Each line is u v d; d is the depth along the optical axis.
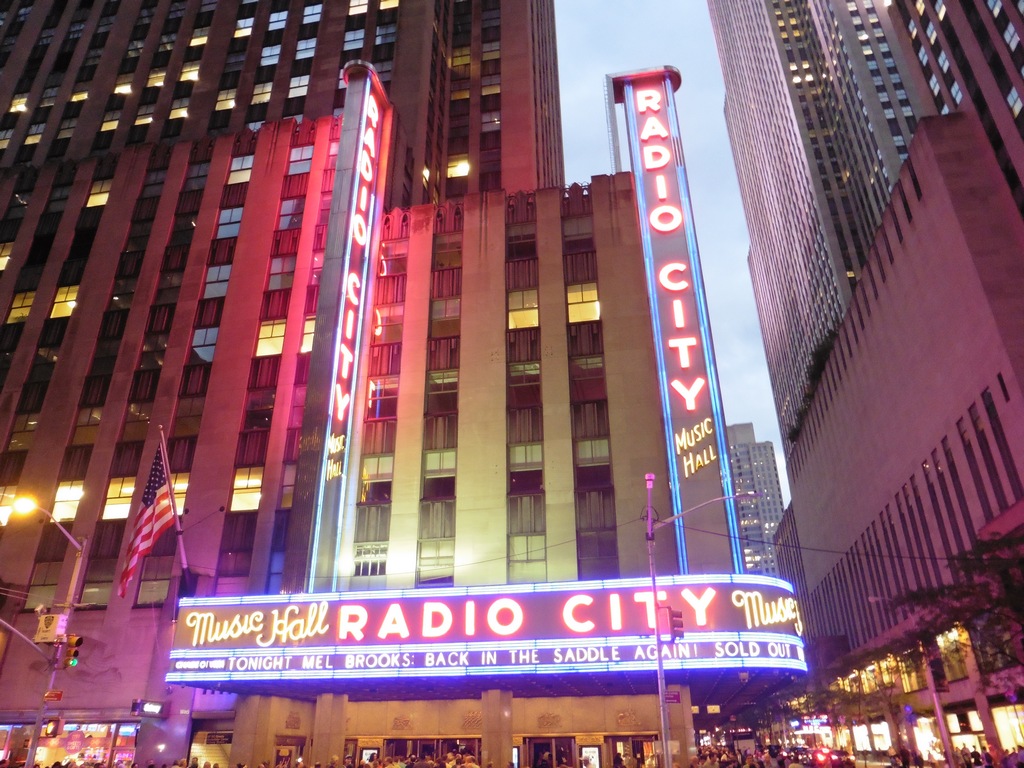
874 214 125.12
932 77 66.56
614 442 44.78
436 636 32.59
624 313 48.81
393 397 48.81
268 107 78.25
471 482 45.16
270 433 49.72
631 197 52.88
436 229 54.97
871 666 70.31
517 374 48.19
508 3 91.81
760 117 182.75
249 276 56.47
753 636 30.50
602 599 31.89
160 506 37.75
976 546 32.66
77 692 43.19
